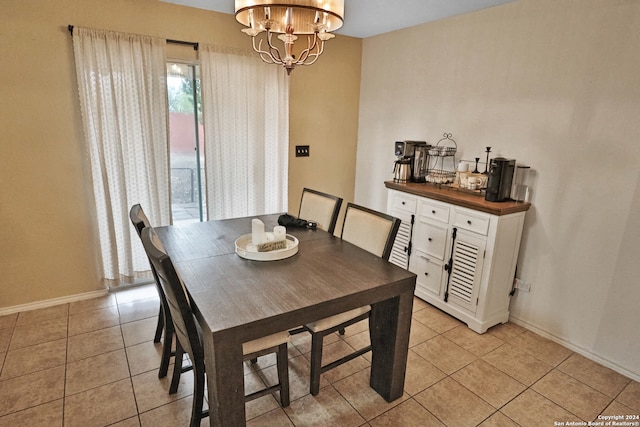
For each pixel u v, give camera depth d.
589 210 2.33
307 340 2.55
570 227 2.44
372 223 2.24
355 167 4.34
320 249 2.19
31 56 2.49
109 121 2.78
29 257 2.74
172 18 2.92
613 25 2.12
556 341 2.59
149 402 1.94
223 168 3.34
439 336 2.62
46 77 2.56
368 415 1.89
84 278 2.97
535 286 2.67
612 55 2.14
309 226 2.61
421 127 3.46
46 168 2.68
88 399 1.95
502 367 2.30
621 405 2.00
